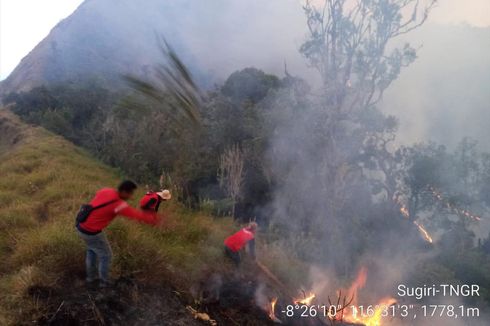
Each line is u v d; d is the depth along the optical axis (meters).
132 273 5.27
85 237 4.47
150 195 4.75
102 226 4.49
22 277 4.64
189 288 5.67
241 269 6.79
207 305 5.53
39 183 10.13
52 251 5.23
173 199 8.82
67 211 7.59
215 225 8.40
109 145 18.14
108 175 13.26
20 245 5.63
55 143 18.09
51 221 6.95
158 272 5.51
